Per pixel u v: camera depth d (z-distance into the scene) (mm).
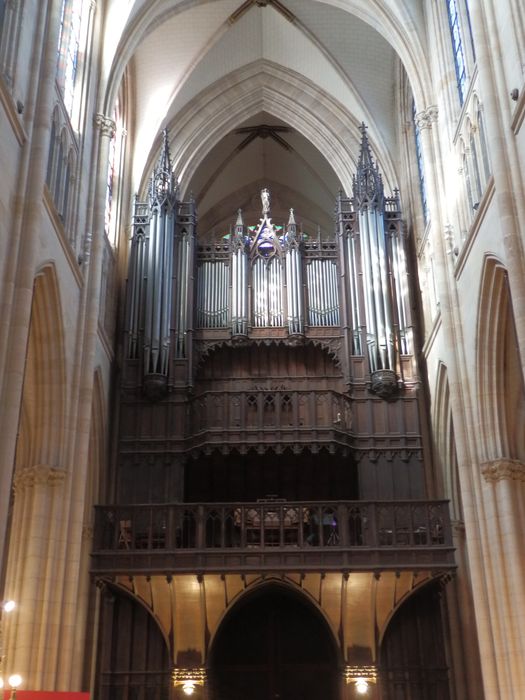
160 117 29812
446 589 22594
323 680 23047
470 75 20516
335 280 27031
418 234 26828
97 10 23484
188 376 24938
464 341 20531
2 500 13219
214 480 25734
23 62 16031
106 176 22672
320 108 31375
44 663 17156
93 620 22109
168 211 26953
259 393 24219
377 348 24844
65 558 18422
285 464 25016
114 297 26156
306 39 29891
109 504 23141
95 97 22953
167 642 21781
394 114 30266
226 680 23047
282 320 26438
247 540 23328
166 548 20953
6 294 14539
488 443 19125
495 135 16438
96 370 22672
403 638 22406
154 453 24016
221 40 29922
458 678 21609
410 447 24125
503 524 18359
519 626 17250
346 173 30656
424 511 21734
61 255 18656
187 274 26531
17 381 14039
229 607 21766
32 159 15906
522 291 14961
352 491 25797
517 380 19391
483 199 18312
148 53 29078
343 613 21703
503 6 17000
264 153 36125
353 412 24656
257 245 27750
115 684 22016
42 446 18797
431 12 24047
